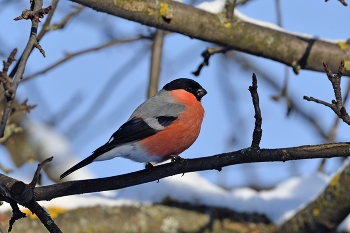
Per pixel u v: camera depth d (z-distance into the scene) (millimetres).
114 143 9586
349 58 11039
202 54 11453
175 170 8227
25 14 6816
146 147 9812
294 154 7500
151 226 10984
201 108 10555
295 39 11008
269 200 11766
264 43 10859
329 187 10297
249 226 11250
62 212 10805
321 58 10992
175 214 11125
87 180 8297
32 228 10344
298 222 10805
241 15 11102
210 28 10586
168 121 9938
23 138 12867
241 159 7781
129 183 8297
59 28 12031
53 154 12773
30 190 7078
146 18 10133
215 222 11180
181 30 10484
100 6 9711
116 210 11039
